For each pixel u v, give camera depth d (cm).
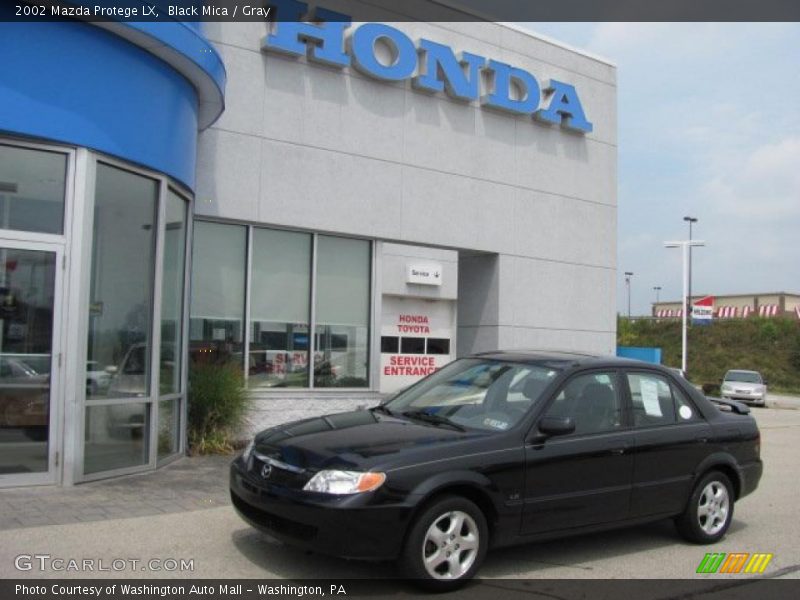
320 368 1230
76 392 764
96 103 781
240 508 565
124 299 834
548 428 578
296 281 1216
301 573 552
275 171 1181
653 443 651
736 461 718
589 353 712
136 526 648
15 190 746
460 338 1505
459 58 1394
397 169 1314
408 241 1325
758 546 701
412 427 589
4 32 720
